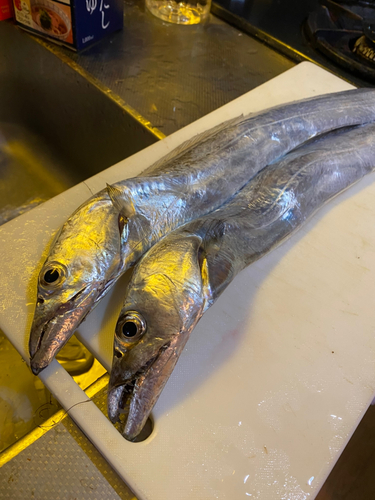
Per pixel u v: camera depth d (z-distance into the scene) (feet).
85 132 1.89
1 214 1.80
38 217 1.23
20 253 1.15
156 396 0.90
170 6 2.13
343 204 1.41
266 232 1.17
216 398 0.99
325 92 1.75
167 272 0.95
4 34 1.83
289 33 2.09
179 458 0.91
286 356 1.07
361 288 1.21
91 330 1.07
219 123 1.56
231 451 0.93
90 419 0.94
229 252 1.06
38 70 1.87
